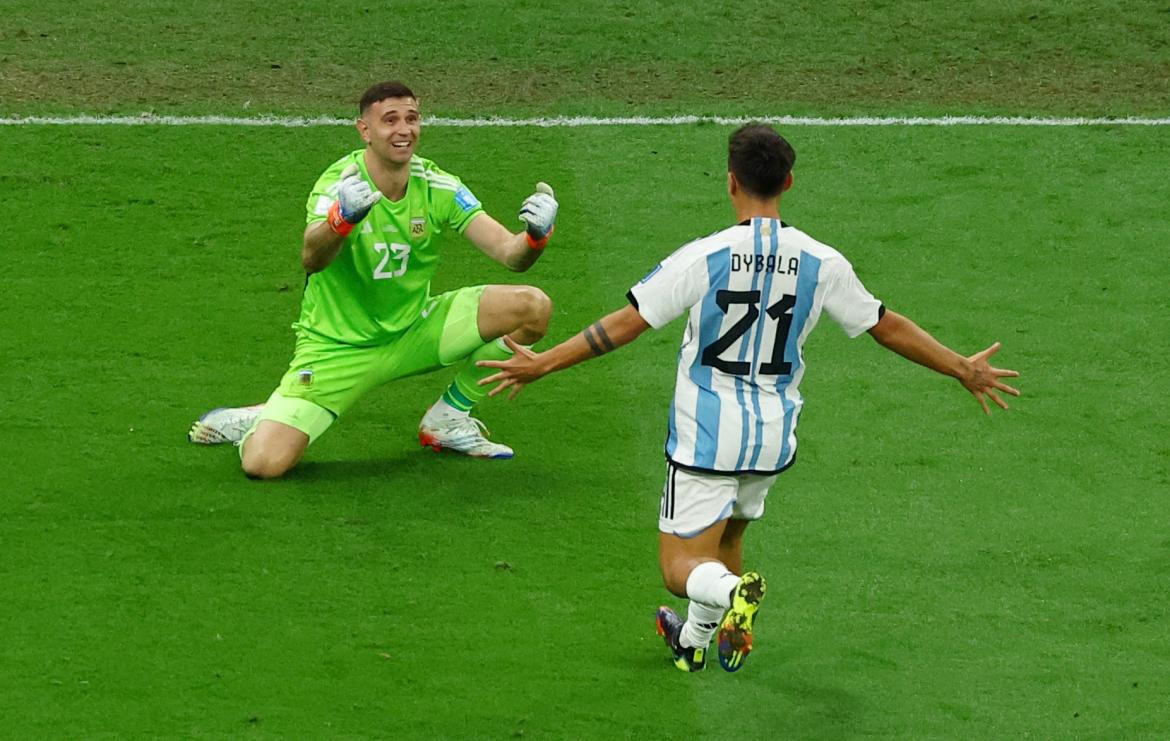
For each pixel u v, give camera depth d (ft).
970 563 84.12
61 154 126.31
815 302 68.49
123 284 110.11
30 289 108.78
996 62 147.23
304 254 84.58
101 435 92.48
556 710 71.05
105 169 124.67
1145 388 101.55
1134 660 76.54
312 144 129.70
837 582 82.33
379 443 94.17
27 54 142.41
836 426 97.09
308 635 75.56
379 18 151.94
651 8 154.92
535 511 87.04
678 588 69.10
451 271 114.11
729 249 67.21
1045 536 86.53
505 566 81.61
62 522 83.66
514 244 86.74
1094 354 105.40
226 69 141.79
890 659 76.23
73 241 115.24
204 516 84.94
